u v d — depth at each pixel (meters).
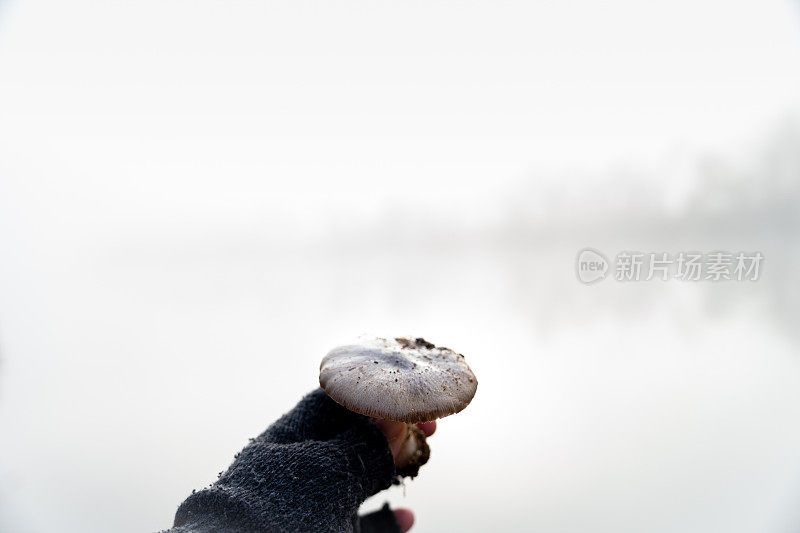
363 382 1.10
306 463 1.02
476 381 1.20
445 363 1.22
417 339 1.33
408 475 1.35
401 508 1.60
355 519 1.25
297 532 0.89
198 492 0.98
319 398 1.30
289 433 1.23
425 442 1.38
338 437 1.12
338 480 1.01
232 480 1.01
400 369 1.14
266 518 0.89
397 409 1.05
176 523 1.01
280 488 0.97
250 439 1.24
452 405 1.10
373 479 1.11
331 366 1.17
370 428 1.15
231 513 0.91
